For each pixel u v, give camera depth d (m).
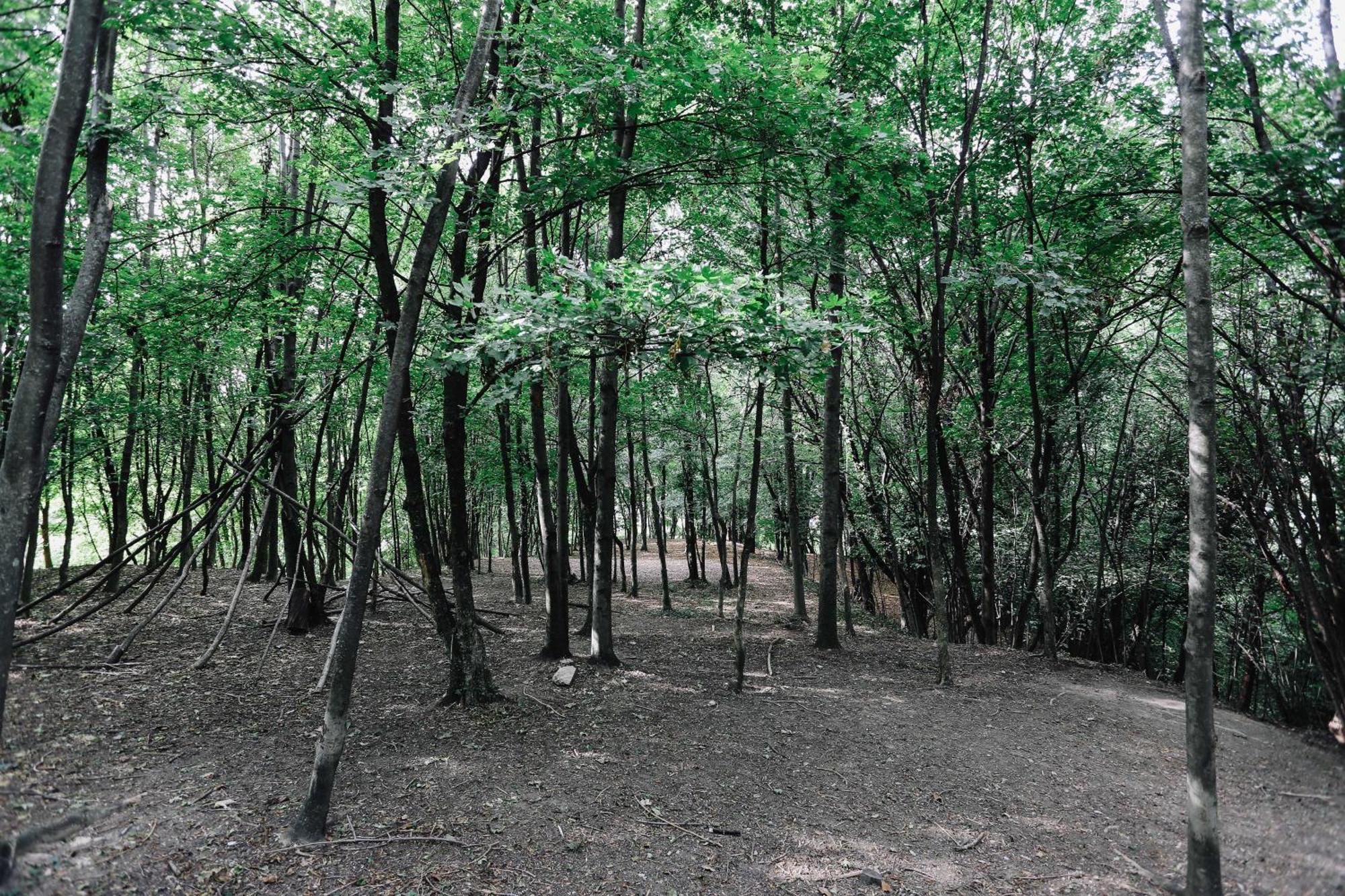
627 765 5.20
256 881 3.49
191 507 8.39
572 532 22.47
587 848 4.02
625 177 6.71
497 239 7.25
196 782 4.52
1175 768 5.54
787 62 5.62
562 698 6.72
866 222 7.55
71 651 7.57
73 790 4.08
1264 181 5.13
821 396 12.97
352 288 8.73
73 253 6.53
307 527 9.12
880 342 11.73
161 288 6.98
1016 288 8.13
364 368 9.38
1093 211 8.09
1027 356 10.81
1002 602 13.05
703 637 10.43
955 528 11.02
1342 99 4.36
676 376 8.52
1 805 3.59
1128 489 10.43
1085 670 8.96
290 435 9.93
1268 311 5.77
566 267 4.79
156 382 11.12
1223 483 7.19
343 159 7.20
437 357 5.61
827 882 3.81
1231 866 3.44
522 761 5.16
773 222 8.66
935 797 4.91
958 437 10.62
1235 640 9.22
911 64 9.71
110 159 5.45
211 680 6.94
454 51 6.29
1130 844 4.27
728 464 16.67
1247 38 5.11
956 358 10.67
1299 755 4.57
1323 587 4.84
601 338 4.80
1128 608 12.00
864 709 6.89
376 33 6.96
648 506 27.12
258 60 5.47
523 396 10.79
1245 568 8.40
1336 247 4.63
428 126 4.99
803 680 7.94
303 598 9.30
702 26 7.71
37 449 3.01
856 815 4.61
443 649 8.73
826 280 10.49
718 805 4.65
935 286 9.14
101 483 14.30
